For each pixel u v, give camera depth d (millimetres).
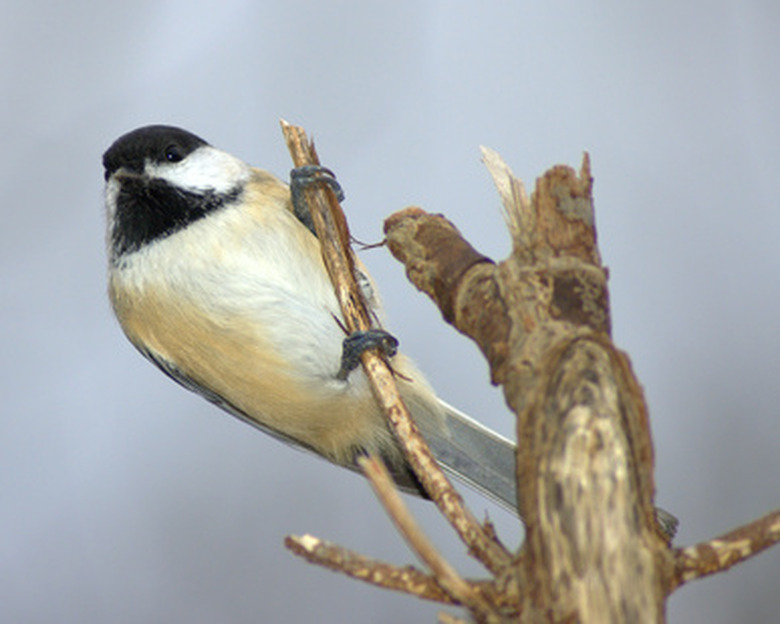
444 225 1340
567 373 943
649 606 841
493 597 906
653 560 869
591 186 1144
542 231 1113
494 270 1176
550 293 1064
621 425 904
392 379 1520
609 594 837
